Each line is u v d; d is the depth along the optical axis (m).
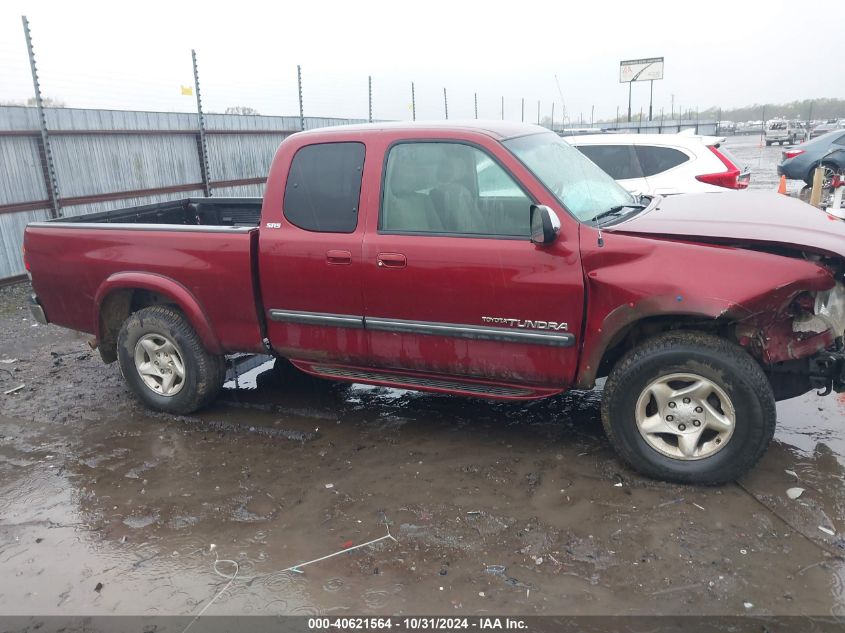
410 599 2.88
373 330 4.12
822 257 3.34
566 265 3.57
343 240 4.05
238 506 3.66
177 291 4.53
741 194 4.64
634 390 3.59
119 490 3.89
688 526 3.27
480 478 3.82
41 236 5.02
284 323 4.38
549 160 4.05
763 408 3.37
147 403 4.95
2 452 4.43
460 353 3.95
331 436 4.45
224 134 12.97
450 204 3.87
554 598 2.84
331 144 4.15
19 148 9.25
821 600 2.75
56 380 5.72
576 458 3.98
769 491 3.52
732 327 3.57
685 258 3.38
